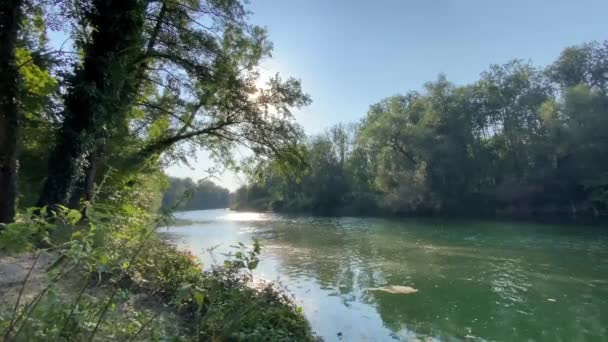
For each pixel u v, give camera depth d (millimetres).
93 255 2053
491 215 43156
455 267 16000
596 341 8398
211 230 34781
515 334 8781
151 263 7090
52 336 1876
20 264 4746
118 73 10648
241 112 14133
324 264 16891
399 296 11766
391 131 48219
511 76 46656
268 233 31266
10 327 1891
